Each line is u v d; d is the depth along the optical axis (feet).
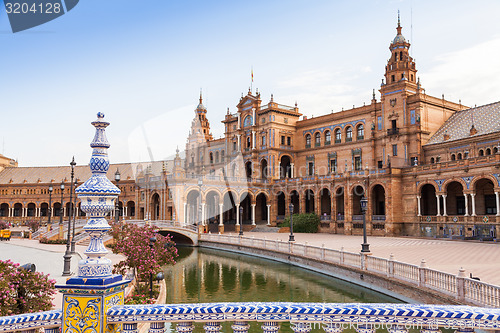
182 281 96.73
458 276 53.26
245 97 267.39
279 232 215.31
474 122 184.75
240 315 16.06
